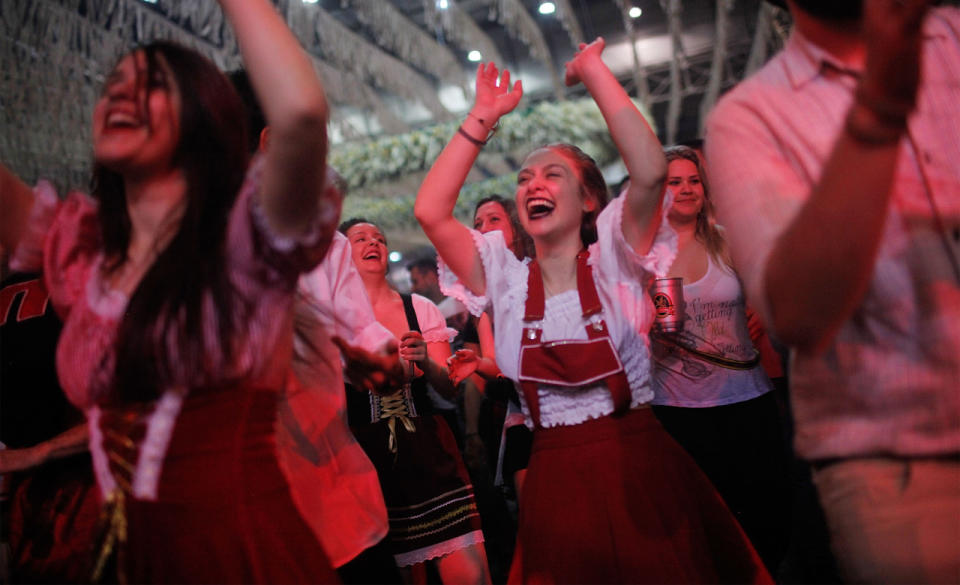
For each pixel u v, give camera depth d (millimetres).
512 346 1983
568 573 1777
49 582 1479
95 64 6625
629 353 1886
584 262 1964
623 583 1743
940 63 1098
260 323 1191
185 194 1219
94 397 1193
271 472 1242
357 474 1838
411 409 3057
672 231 1916
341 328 1721
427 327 3303
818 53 1085
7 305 1693
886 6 772
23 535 1521
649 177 1838
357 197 10617
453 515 3000
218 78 1260
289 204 1159
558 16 9727
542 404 1911
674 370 2695
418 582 3002
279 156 1115
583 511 1800
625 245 1884
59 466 1538
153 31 7148
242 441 1205
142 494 1145
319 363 1623
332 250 1959
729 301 2734
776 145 1070
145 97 1182
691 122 15531
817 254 856
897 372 1000
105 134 1194
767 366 3070
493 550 3889
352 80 10844
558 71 12094
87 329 1210
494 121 2088
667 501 1789
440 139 9469
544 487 1869
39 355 1662
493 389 3014
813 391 1076
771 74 1121
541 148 2145
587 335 1883
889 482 1006
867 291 1016
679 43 11555
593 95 1958
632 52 11742
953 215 1014
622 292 1902
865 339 1021
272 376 1247
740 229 1027
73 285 1308
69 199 1373
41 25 6074
